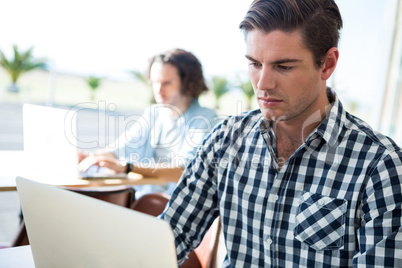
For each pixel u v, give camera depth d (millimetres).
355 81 4551
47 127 2094
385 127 4637
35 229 806
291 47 858
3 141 8430
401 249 816
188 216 1139
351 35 4402
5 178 1938
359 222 928
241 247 1077
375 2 4480
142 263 631
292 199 997
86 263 717
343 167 948
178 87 2254
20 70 13719
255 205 1049
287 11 848
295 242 985
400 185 860
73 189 1660
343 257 939
